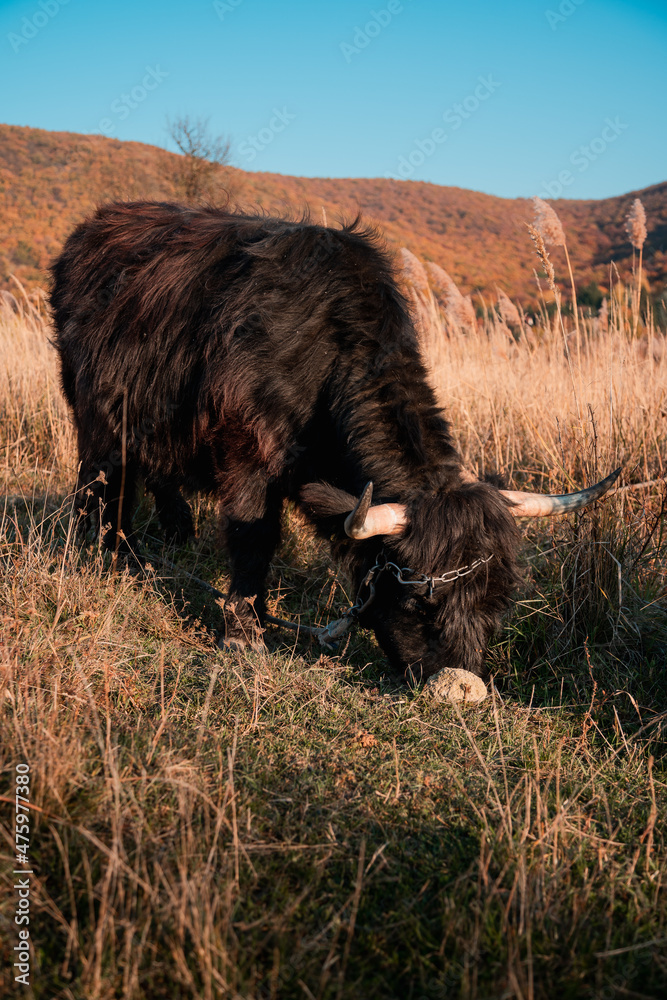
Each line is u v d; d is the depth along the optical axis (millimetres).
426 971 2006
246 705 3260
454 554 3172
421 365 3848
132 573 4680
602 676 3947
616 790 2961
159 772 2592
